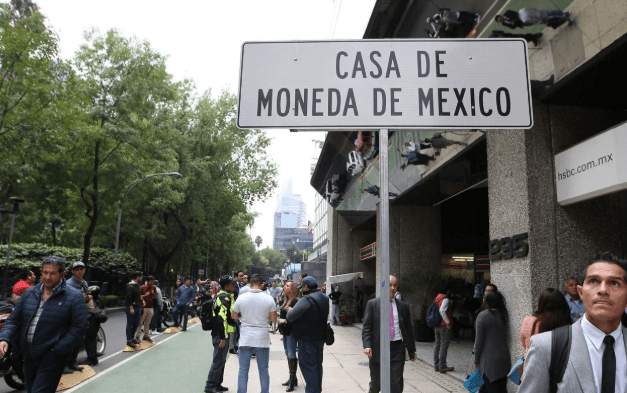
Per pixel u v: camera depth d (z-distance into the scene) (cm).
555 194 628
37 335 403
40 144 1731
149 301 1238
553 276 612
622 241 621
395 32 866
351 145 1400
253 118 274
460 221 1539
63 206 2475
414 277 1373
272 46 281
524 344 386
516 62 275
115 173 2212
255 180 3488
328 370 874
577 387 167
